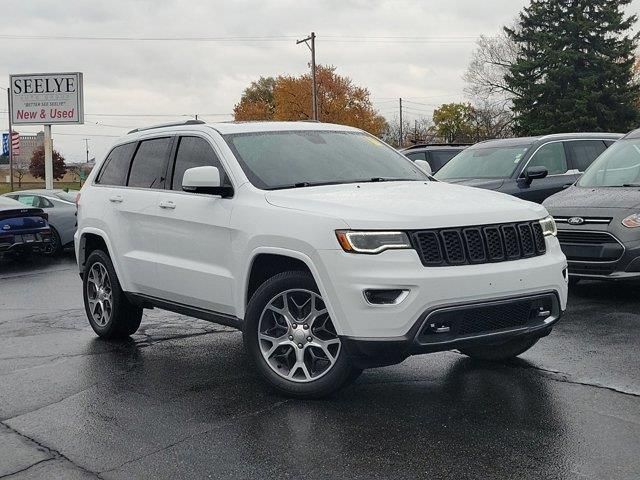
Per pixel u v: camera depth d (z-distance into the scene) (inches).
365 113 3078.2
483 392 211.6
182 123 273.6
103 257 290.4
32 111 1050.7
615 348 253.6
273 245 207.9
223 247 228.2
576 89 2220.7
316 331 204.8
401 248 189.6
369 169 249.6
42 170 3383.4
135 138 290.0
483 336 197.0
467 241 196.2
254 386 225.0
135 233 269.3
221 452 173.6
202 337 297.3
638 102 2374.5
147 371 247.4
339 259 192.1
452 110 3014.3
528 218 211.8
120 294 285.0
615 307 320.2
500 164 481.1
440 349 193.0
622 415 190.1
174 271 248.1
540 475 155.9
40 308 385.1
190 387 226.7
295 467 163.6
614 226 325.4
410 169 262.2
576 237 336.2
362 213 195.3
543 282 205.8
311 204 206.1
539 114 2241.6
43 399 220.1
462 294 190.5
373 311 188.7
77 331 318.3
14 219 577.6
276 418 194.9
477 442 174.4
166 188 261.1
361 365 197.0
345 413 196.9
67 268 570.6
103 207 287.1
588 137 493.7
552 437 176.4
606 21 2272.4
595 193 351.9
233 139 245.9
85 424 196.9
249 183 227.3
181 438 183.8
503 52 2615.7
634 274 322.0
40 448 180.9
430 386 218.5
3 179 3316.9
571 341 264.1
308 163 242.2
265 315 213.0
